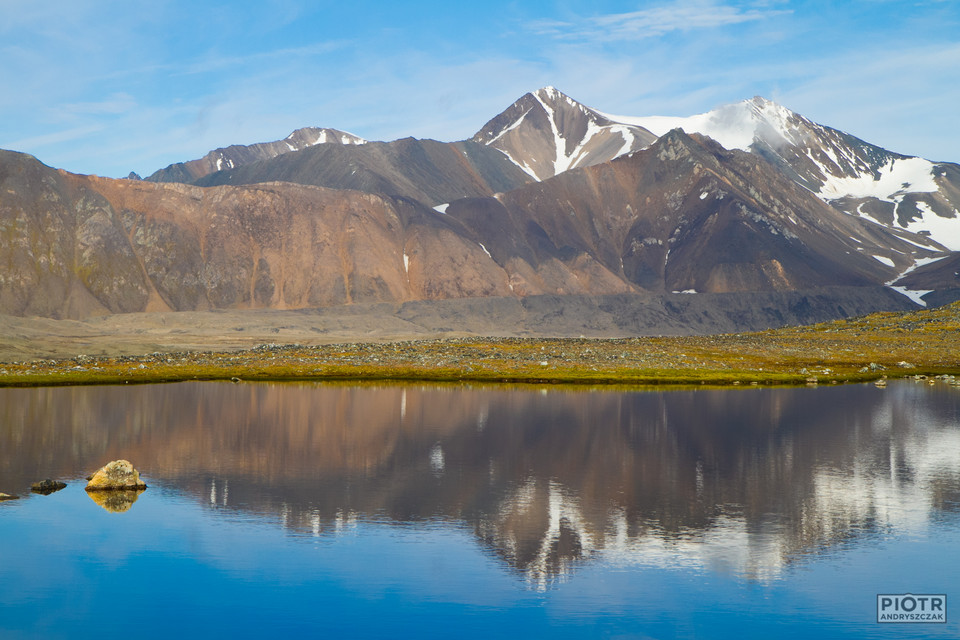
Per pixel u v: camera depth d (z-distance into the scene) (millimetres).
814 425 102062
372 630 40594
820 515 59344
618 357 197750
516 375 167250
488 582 46469
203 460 78188
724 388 149750
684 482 69375
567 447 85750
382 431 95875
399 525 56500
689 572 48062
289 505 61312
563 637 39750
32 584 45844
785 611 42750
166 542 52594
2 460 77250
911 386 155125
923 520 58156
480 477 71000
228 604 43438
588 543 53000
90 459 78188
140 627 40844
